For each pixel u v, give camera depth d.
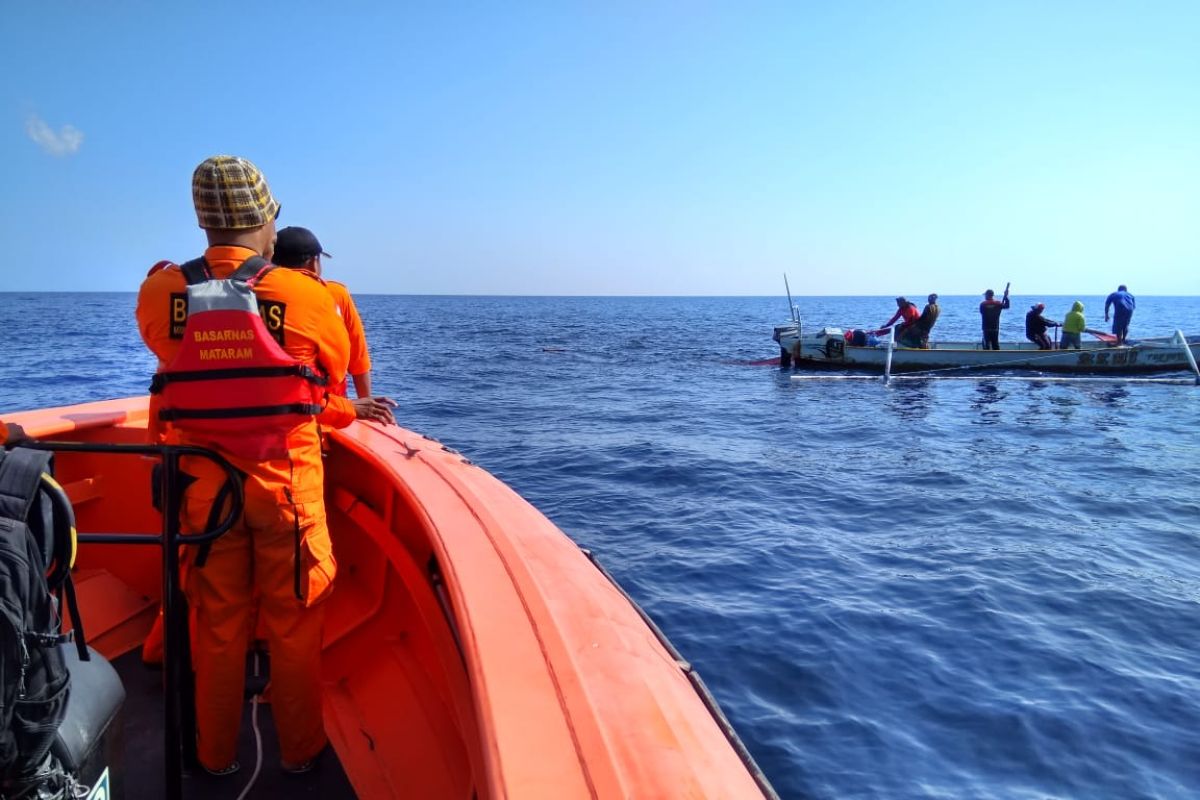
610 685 1.42
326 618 2.88
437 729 2.24
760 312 115.50
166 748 1.97
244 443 1.95
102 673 1.54
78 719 1.40
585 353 35.09
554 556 2.04
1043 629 5.66
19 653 1.17
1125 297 21.11
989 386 20.02
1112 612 5.95
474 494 2.34
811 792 3.89
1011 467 11.23
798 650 5.31
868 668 5.08
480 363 30.08
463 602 1.59
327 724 2.49
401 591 2.64
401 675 2.51
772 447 12.88
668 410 17.48
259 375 1.92
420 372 26.53
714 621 5.78
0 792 1.24
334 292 2.57
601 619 1.71
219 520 1.97
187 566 2.07
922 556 7.28
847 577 6.70
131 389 19.84
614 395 20.31
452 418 16.44
